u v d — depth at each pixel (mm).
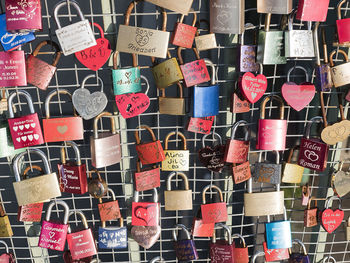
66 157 1267
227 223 1445
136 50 1059
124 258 1486
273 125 1165
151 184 1238
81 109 1096
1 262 1241
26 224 1343
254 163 1353
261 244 1382
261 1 1042
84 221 1247
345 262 1450
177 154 1218
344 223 1400
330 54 1149
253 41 1178
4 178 1333
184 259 1302
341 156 1373
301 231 1499
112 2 1134
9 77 1024
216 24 1065
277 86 1335
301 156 1228
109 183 1386
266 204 1252
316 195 1445
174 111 1178
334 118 1352
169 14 1228
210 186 1294
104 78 1269
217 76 1308
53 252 1438
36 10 966
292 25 1157
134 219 1260
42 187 1136
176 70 1100
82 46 1019
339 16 1097
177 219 1336
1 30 994
